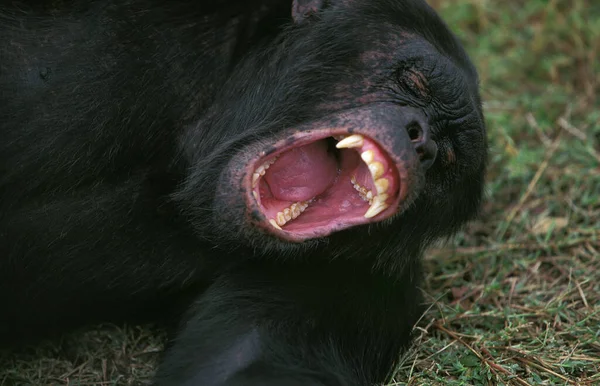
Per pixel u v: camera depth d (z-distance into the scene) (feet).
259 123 32.01
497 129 46.29
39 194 31.04
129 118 31.60
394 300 32.78
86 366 33.47
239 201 29.53
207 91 32.89
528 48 52.08
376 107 30.50
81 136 31.09
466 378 32.07
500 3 55.01
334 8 32.81
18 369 32.94
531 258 39.29
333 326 30.94
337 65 31.99
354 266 31.76
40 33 31.42
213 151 31.99
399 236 31.83
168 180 32.42
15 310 31.60
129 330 34.94
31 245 30.91
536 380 31.83
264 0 33.27
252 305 30.42
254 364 28.71
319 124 30.89
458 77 31.99
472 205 34.04
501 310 36.06
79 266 31.50
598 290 36.83
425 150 30.04
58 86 31.04
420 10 33.55
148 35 32.01
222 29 33.12
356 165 31.07
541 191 43.04
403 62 31.68
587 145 44.78
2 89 30.50
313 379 28.78
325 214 30.78
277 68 32.65
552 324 35.04
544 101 48.21
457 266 39.04
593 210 41.60
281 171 30.91
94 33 31.60
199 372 28.84
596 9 54.13
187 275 32.50
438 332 34.73
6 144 30.37
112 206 31.58
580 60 51.26
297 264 31.40
